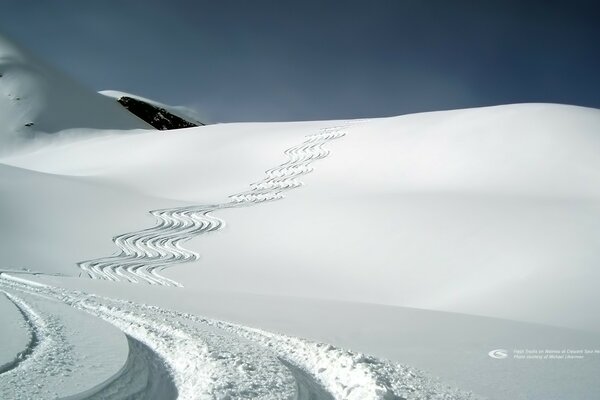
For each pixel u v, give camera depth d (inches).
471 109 2198.6
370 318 540.4
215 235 1298.0
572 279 737.0
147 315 450.3
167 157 2445.9
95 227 1331.2
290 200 1578.5
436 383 290.0
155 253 1167.0
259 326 445.7
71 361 279.6
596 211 1086.4
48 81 4160.9
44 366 266.4
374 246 1079.0
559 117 1792.6
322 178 1831.9
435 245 1015.0
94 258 1112.8
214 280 983.6
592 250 839.7
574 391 280.7
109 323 400.8
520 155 1619.1
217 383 253.1
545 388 285.4
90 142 3073.3
